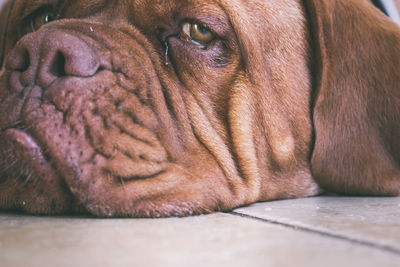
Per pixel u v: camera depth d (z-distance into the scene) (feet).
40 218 1.53
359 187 2.00
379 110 2.01
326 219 1.44
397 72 2.03
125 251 1.14
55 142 1.54
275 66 1.91
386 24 2.10
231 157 1.82
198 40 1.82
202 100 1.81
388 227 1.33
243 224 1.41
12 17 2.08
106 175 1.58
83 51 1.59
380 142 2.01
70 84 1.57
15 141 1.55
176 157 1.70
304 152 1.98
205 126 1.79
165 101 1.75
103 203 1.57
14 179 1.58
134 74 1.68
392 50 2.05
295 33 1.95
